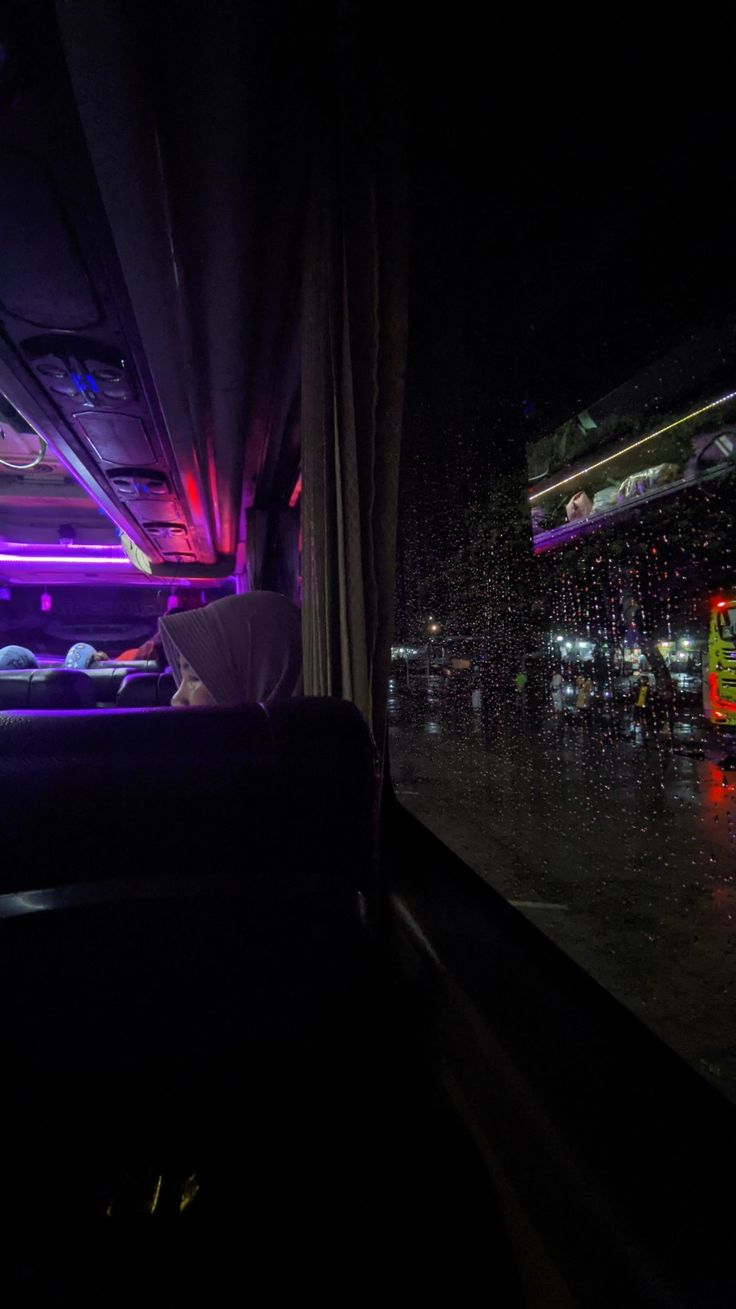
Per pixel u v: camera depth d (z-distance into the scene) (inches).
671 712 220.1
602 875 103.2
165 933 31.4
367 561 73.0
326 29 72.7
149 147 79.1
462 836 127.1
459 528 132.6
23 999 30.5
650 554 147.3
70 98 78.8
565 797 159.6
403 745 240.5
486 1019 48.1
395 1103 42.3
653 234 83.1
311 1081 33.8
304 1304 32.0
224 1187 33.5
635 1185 33.1
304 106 82.4
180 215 93.3
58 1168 32.2
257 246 100.6
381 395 74.6
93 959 30.9
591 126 73.2
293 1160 33.9
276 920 32.5
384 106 73.5
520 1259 34.0
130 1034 31.7
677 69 65.7
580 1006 50.3
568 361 105.4
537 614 162.4
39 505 408.5
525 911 90.3
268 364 152.6
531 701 248.7
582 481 153.8
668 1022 58.7
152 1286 32.2
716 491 129.8
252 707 36.2
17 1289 32.0
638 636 207.5
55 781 31.4
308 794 33.9
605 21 65.0
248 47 67.2
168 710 35.0
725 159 71.9
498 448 114.8
